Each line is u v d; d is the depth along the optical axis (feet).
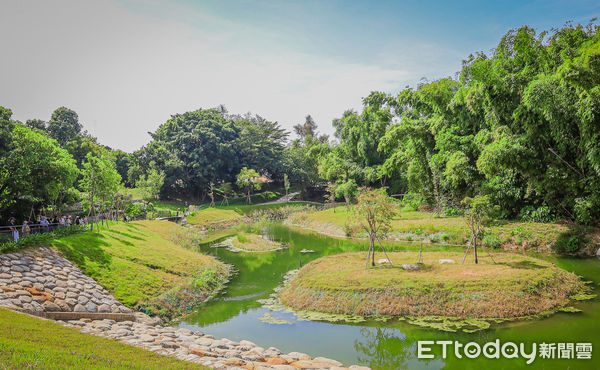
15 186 71.61
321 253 81.35
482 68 78.43
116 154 228.63
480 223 52.90
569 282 44.62
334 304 42.60
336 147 192.95
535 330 33.71
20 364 17.71
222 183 235.20
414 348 32.04
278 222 160.97
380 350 32.19
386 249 78.48
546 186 73.56
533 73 77.10
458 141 99.76
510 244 73.31
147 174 214.07
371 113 174.50
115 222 94.48
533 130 72.38
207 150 228.63
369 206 53.16
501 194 85.81
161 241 82.74
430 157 111.75
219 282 59.47
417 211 119.44
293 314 42.52
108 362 20.81
